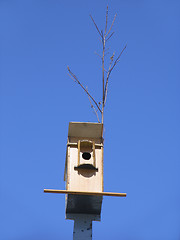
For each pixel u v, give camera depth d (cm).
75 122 1182
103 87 1224
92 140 1185
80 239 1080
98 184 1121
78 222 1102
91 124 1184
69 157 1152
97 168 1141
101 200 1077
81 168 1137
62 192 1062
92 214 1113
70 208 1100
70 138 1183
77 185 1116
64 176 1206
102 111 1202
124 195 1070
